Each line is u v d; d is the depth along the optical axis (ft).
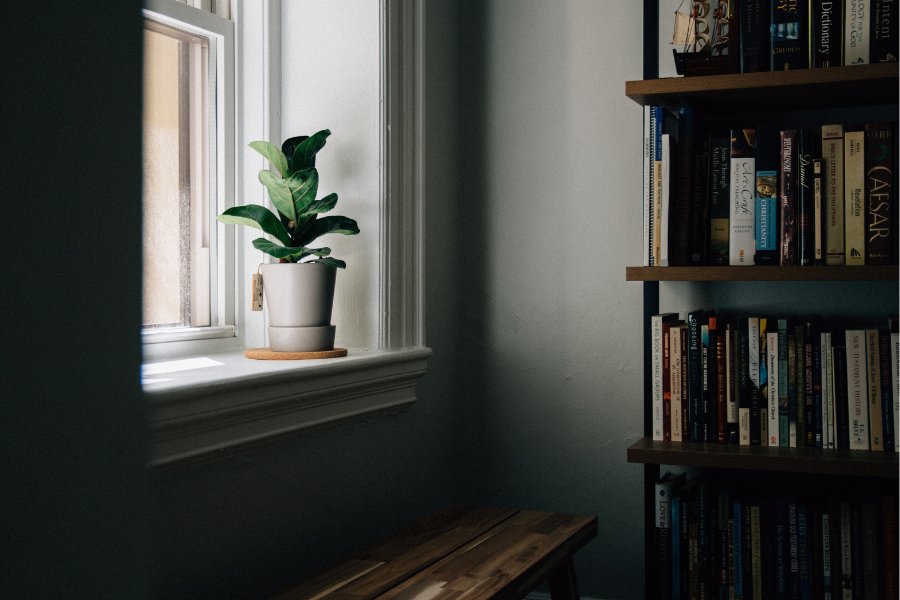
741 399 5.62
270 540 4.93
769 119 6.26
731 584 5.69
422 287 6.45
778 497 5.75
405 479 6.49
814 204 5.34
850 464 5.04
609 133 6.85
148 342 5.27
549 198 7.05
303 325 5.51
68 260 0.58
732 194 5.53
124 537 0.61
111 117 0.61
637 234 6.79
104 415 0.60
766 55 5.49
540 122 7.06
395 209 6.18
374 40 6.06
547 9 7.03
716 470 6.42
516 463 7.20
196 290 5.82
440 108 6.93
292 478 5.13
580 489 7.00
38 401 0.57
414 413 6.61
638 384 6.81
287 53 6.28
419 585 4.10
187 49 5.72
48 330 0.57
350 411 5.57
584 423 6.98
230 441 4.45
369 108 6.09
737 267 5.36
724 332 5.72
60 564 0.58
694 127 5.96
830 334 5.43
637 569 6.82
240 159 6.10
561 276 7.02
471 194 7.30
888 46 5.20
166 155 5.53
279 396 4.75
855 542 5.42
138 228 0.62
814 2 5.33
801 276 5.24
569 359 7.02
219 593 4.51
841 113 6.11
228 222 5.43
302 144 5.46
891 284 6.09
